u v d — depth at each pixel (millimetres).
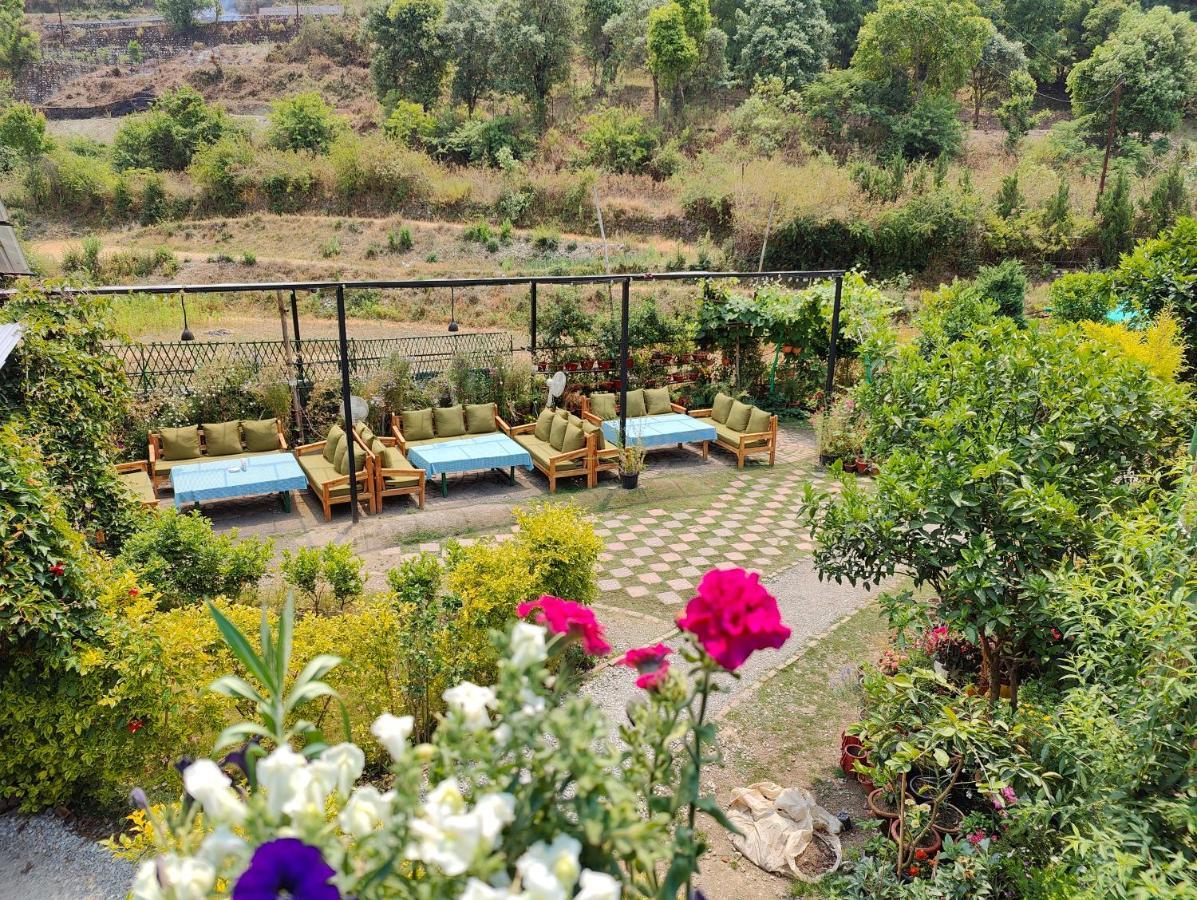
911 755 3855
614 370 13742
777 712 5910
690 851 1492
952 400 4926
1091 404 4523
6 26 56719
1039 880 3262
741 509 10328
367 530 9281
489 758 1395
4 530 4391
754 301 14836
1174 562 3271
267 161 34406
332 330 21969
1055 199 29219
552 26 40625
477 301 24844
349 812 1308
